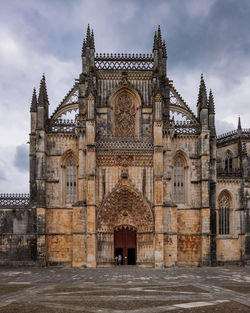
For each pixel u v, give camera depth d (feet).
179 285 142.92
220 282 153.07
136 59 264.11
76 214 234.79
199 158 251.39
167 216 237.66
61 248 240.12
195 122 262.06
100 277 174.70
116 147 242.17
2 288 137.28
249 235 256.93
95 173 237.04
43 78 255.70
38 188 237.66
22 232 236.84
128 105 262.67
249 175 283.59
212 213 247.50
